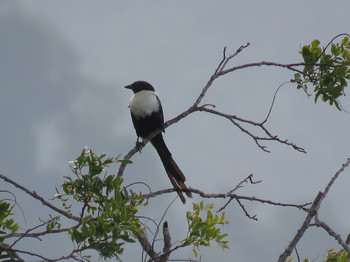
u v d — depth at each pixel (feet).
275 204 33.47
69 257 26.84
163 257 28.55
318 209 28.27
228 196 33.94
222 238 28.96
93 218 29.71
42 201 30.12
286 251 27.78
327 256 29.86
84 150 30.96
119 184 30.50
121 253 27.91
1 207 27.91
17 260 26.94
